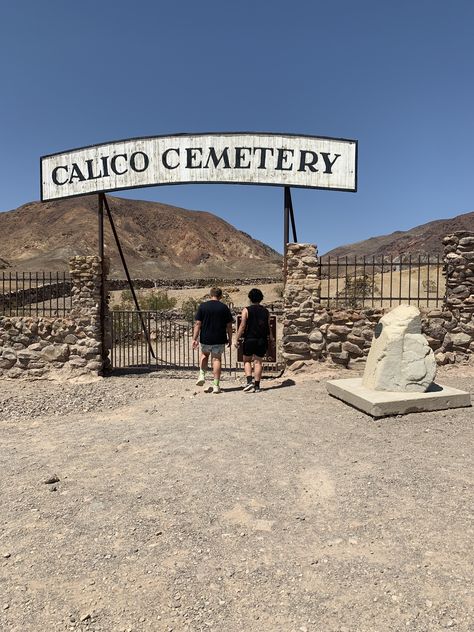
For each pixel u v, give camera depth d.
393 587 2.54
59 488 3.99
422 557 2.81
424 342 6.30
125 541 3.08
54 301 22.89
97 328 9.57
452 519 3.25
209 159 9.52
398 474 4.05
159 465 4.43
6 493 3.91
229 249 153.12
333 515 3.37
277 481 3.98
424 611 2.35
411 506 3.46
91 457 4.77
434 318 8.87
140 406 7.23
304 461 4.43
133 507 3.57
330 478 4.02
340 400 6.72
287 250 9.02
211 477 4.09
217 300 7.91
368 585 2.56
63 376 9.50
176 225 147.50
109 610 2.42
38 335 9.61
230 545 3.01
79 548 3.01
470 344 8.84
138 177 9.80
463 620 2.27
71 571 2.77
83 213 131.25
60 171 10.31
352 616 2.33
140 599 2.50
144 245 131.25
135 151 9.80
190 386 8.64
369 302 16.89
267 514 3.41
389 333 6.35
